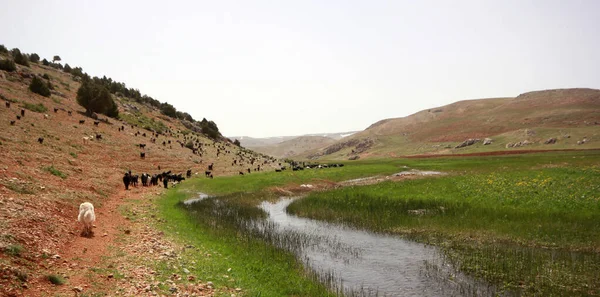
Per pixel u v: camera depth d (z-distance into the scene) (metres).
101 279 10.45
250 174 56.84
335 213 28.11
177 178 48.34
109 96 76.88
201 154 75.50
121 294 9.59
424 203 29.12
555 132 122.62
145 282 10.68
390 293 13.24
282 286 13.02
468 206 27.03
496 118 191.88
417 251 18.70
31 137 39.34
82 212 15.52
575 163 52.03
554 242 18.97
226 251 16.72
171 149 69.94
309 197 35.91
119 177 40.25
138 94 120.75
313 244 20.16
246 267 14.57
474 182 36.75
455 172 54.16
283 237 20.92
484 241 19.97
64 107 68.00
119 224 19.11
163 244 15.95
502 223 22.42
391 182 44.09
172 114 121.00
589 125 134.88
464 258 17.14
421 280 14.57
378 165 68.88
